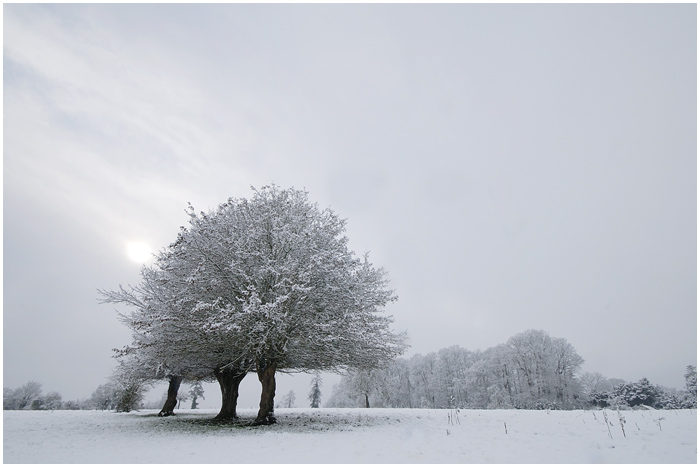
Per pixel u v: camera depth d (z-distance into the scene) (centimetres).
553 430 980
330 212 1753
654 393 4903
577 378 5409
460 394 6575
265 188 1677
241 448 875
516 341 5650
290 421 1636
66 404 6731
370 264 1734
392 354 1658
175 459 767
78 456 829
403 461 675
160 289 1602
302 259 1517
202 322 1392
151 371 2244
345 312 1424
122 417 2228
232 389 1806
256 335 1371
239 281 1426
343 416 1897
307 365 1744
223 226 1517
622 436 853
